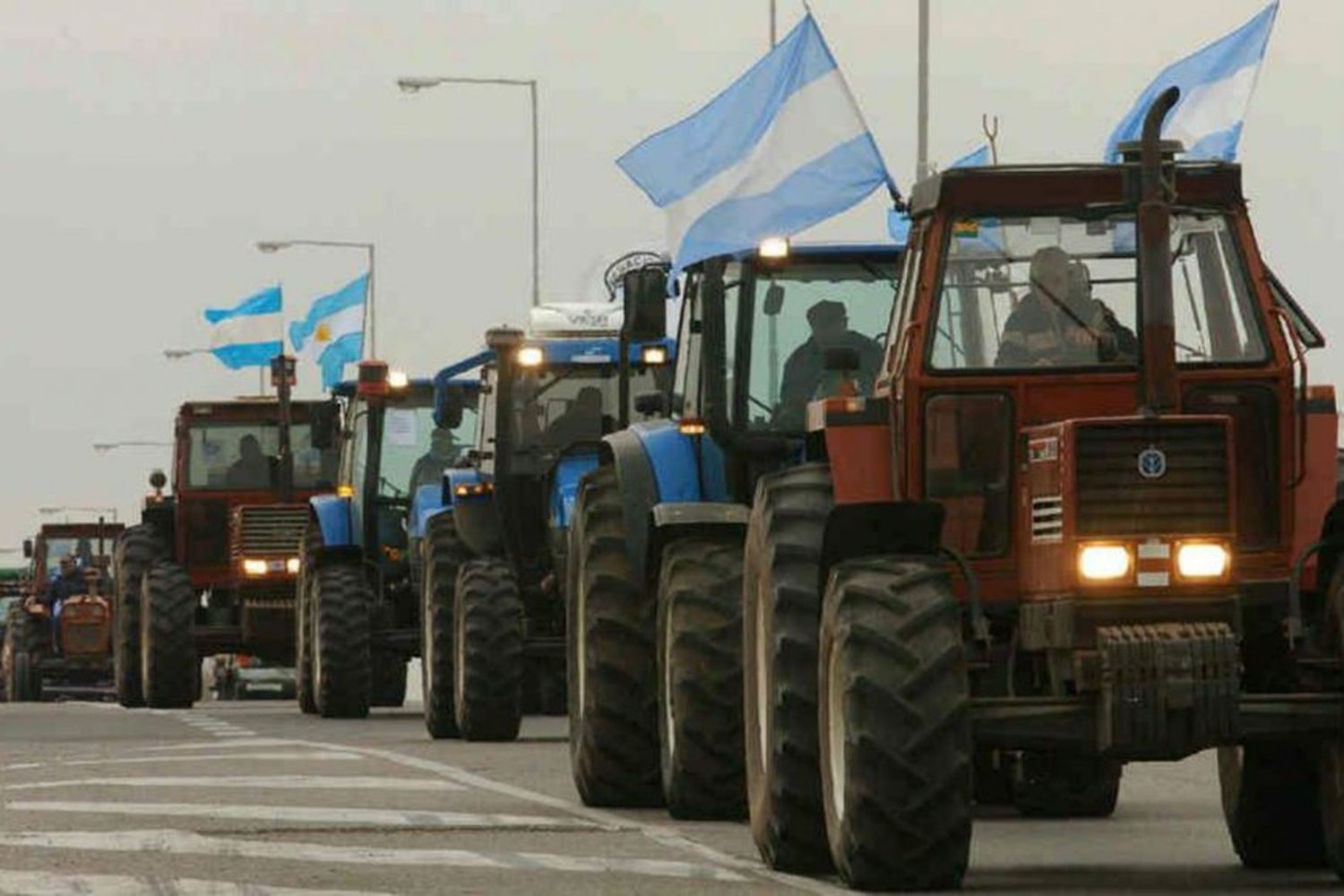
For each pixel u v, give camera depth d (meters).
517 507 70.62
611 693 45.56
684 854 36.62
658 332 46.75
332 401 92.00
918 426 33.72
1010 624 33.66
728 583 42.06
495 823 41.31
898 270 44.25
